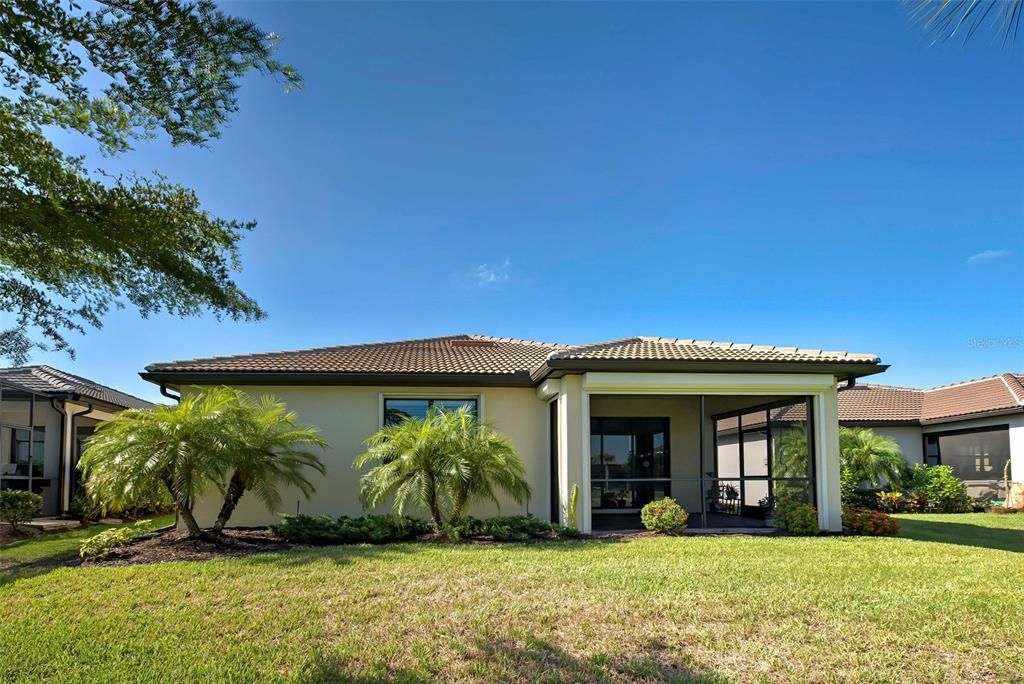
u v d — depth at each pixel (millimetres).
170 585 7773
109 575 8344
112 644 5781
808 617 6449
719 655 5496
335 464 13734
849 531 12781
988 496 21016
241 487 11750
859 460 20547
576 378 12703
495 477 11766
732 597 7129
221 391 11562
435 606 6816
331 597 7184
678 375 12641
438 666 5254
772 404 14789
